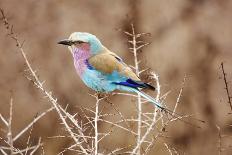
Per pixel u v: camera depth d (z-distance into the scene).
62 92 16.41
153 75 7.34
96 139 5.91
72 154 13.62
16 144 15.14
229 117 15.77
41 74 16.62
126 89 7.96
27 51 16.94
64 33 17.52
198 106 15.80
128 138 12.61
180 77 16.53
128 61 15.91
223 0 18.44
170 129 15.15
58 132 14.80
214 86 16.50
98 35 17.33
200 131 15.29
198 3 18.25
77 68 8.43
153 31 17.41
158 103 6.62
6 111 15.98
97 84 8.30
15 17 17.27
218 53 17.45
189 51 17.23
